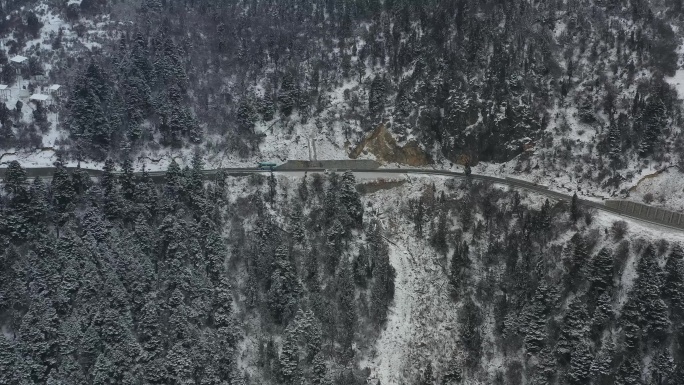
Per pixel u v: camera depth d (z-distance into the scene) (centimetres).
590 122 16562
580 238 13850
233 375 12850
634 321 12656
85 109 17888
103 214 14875
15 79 19862
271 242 14612
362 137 17812
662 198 14712
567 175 15862
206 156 17838
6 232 14075
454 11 19662
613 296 13138
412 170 17000
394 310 14100
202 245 14612
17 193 14388
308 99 18775
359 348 13438
